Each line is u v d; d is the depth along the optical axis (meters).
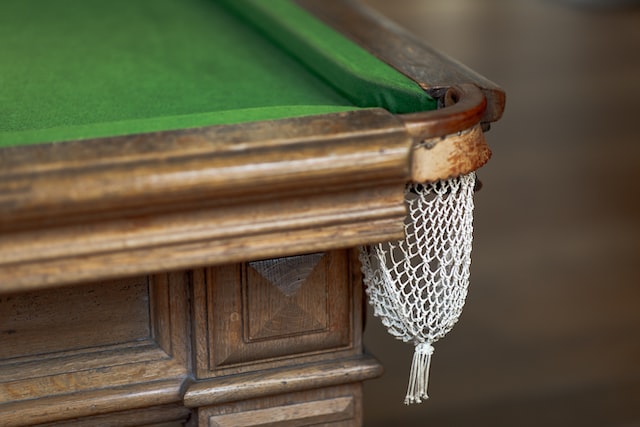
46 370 1.86
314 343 1.97
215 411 1.97
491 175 5.95
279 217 1.58
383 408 3.88
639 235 5.23
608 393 3.98
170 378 1.93
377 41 2.21
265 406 2.00
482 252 5.05
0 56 2.48
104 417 1.96
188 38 2.63
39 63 2.42
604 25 9.11
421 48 2.15
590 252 5.05
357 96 2.02
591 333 4.37
